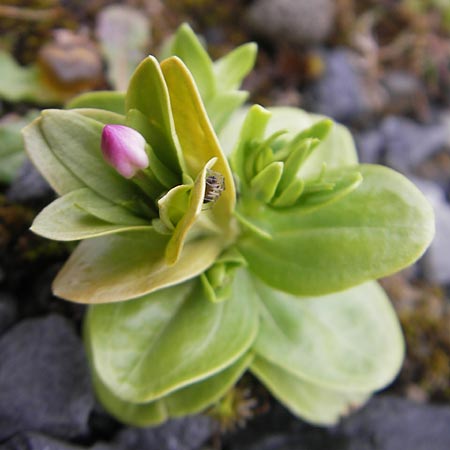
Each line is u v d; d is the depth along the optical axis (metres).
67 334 0.06
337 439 0.06
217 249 0.05
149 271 0.05
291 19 0.09
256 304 0.05
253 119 0.05
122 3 0.09
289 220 0.05
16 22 0.08
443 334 0.08
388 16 0.10
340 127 0.06
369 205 0.05
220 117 0.05
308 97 0.09
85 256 0.05
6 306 0.06
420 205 0.05
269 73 0.09
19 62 0.08
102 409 0.06
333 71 0.09
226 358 0.05
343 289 0.05
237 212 0.05
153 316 0.05
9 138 0.07
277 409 0.07
